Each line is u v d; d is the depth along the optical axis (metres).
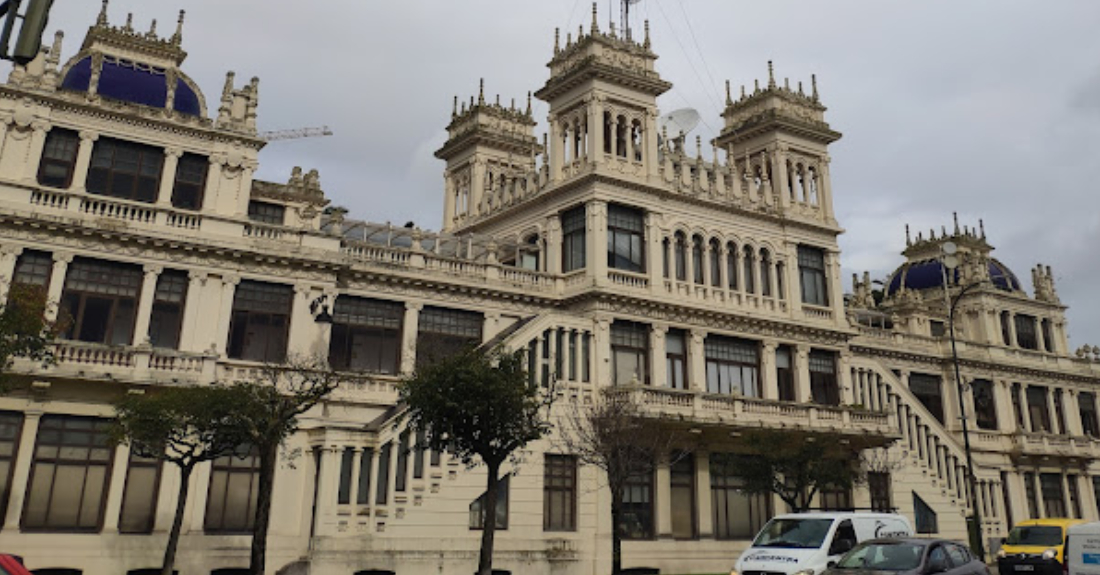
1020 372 63.25
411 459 32.88
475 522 34.31
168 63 37.53
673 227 44.50
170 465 32.09
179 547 31.25
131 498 31.44
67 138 34.09
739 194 47.59
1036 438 60.62
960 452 51.88
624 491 38.88
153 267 33.81
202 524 31.94
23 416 30.38
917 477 49.34
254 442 27.89
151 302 33.53
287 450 33.53
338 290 37.47
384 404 36.50
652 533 39.22
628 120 44.66
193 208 35.72
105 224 32.81
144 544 30.92
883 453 47.59
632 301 41.38
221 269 34.91
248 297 35.53
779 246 48.47
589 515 37.47
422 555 32.09
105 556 30.22
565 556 36.03
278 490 33.12
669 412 38.62
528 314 42.22
